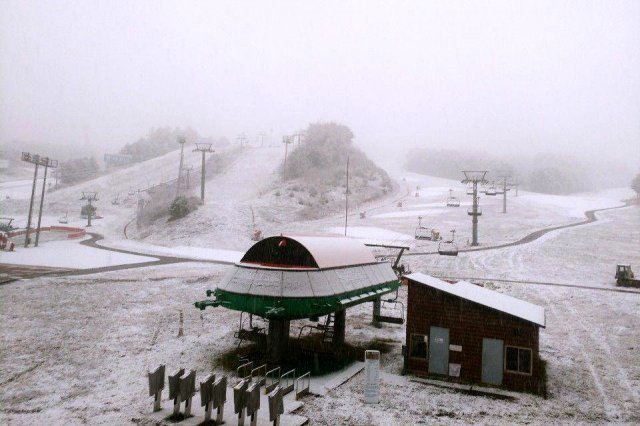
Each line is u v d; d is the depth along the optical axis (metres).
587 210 99.38
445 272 46.62
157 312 29.34
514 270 47.78
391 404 15.77
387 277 25.30
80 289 35.72
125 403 15.18
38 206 119.69
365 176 126.69
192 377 14.27
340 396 16.50
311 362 20.58
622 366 20.47
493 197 125.25
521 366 17.59
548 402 16.31
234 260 55.22
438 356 18.84
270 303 17.75
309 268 19.08
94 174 162.25
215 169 134.25
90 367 19.00
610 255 55.12
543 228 75.38
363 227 78.25
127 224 97.75
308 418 14.30
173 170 148.88
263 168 132.62
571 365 20.59
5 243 61.72
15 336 22.97
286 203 92.56
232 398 15.66
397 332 26.45
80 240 75.50
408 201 117.38
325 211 96.12
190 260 54.34
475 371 18.17
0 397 15.54
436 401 16.17
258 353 21.36
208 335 24.53
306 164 121.56
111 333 24.23
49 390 16.33
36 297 32.38
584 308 31.89
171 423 13.44
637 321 28.22
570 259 53.19
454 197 122.12
